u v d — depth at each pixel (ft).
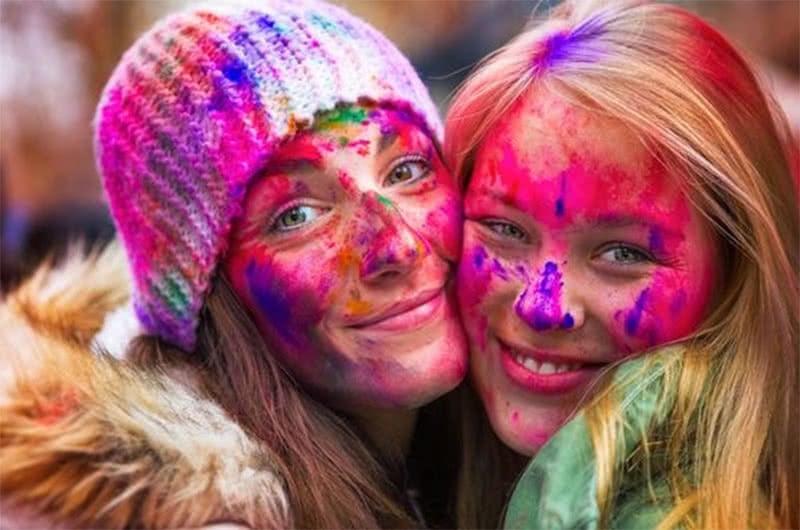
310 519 3.24
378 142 3.39
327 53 3.41
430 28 7.59
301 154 3.29
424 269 3.36
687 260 3.27
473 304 3.46
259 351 3.42
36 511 2.83
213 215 3.35
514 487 3.57
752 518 3.17
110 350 3.62
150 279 3.54
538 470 3.14
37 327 3.56
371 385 3.35
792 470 3.36
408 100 3.50
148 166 3.47
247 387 3.38
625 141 3.20
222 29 3.44
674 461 3.18
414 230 3.38
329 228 3.31
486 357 3.49
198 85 3.38
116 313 3.90
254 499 2.99
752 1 7.89
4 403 2.99
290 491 3.22
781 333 3.35
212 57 3.40
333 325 3.33
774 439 3.37
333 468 3.35
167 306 3.51
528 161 3.30
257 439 3.23
